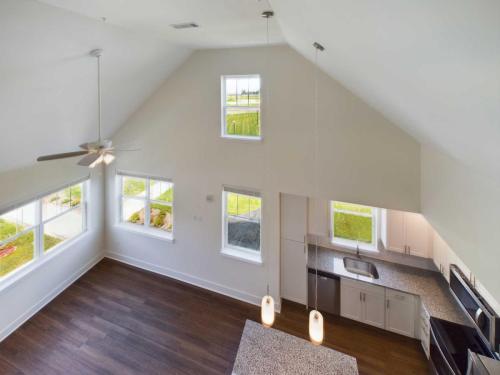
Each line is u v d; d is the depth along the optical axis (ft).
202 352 14.21
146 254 20.71
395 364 13.51
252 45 14.87
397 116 10.50
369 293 15.53
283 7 7.36
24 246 16.28
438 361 11.60
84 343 14.58
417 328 14.74
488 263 6.69
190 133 17.79
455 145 6.98
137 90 16.83
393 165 13.38
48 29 9.43
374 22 4.29
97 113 16.08
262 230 16.80
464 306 11.53
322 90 14.25
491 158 5.37
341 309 16.34
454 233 9.12
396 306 15.02
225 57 16.03
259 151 16.10
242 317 16.55
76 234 19.71
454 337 11.60
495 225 6.32
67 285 18.81
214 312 16.90
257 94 16.06
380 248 17.16
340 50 7.59
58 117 13.97
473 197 7.59
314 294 16.90
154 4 8.56
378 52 5.51
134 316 16.47
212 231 18.22
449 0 2.48
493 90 3.32
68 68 11.69
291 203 16.57
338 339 14.90
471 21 2.55
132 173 20.22
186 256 19.35
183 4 8.54
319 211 16.51
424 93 5.57
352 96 13.71
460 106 4.58
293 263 17.13
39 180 16.34
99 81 13.69
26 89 11.15
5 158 13.79
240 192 17.04
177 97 17.74
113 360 13.66
